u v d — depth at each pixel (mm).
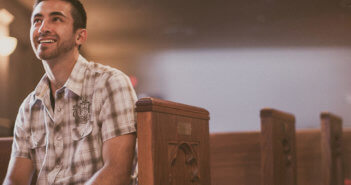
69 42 1695
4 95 7574
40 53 1660
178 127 1596
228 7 9547
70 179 1619
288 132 2818
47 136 1705
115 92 1639
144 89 14148
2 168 2229
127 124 1601
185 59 14117
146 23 10547
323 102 14188
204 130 1841
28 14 8445
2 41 7023
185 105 1677
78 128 1659
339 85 14078
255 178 3119
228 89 14391
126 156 1576
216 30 11344
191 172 1713
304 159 3527
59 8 1685
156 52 13477
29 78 8688
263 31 11531
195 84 14320
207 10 9703
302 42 12711
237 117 14469
